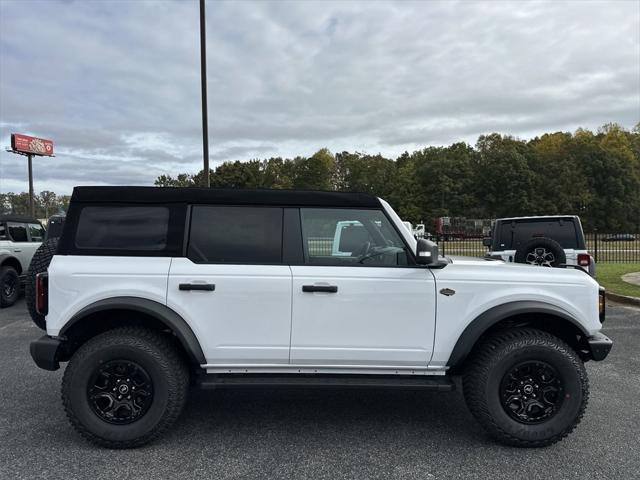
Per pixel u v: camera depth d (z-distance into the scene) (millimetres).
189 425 3998
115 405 3527
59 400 4559
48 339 3586
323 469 3256
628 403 4488
